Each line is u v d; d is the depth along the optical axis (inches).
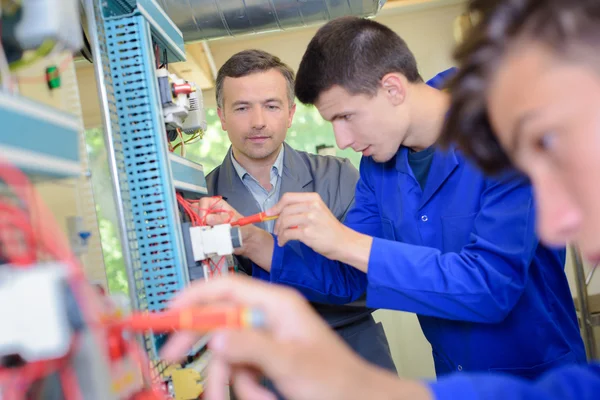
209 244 38.9
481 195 46.4
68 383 16.3
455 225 47.9
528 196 40.7
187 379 33.4
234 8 62.9
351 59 44.0
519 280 41.3
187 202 43.7
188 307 18.6
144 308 35.2
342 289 55.1
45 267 15.3
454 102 18.7
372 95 44.5
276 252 53.4
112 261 75.5
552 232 14.7
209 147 125.0
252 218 45.9
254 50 72.9
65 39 22.8
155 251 35.6
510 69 14.6
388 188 55.4
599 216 13.6
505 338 46.4
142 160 35.6
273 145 71.5
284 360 14.7
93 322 16.5
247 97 69.2
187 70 105.2
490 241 42.0
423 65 123.6
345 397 15.2
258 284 19.0
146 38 35.8
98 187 76.9
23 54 23.8
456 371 51.3
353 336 66.8
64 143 21.5
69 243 31.0
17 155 17.9
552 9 13.5
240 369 17.8
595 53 12.9
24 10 21.7
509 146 15.7
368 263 42.6
